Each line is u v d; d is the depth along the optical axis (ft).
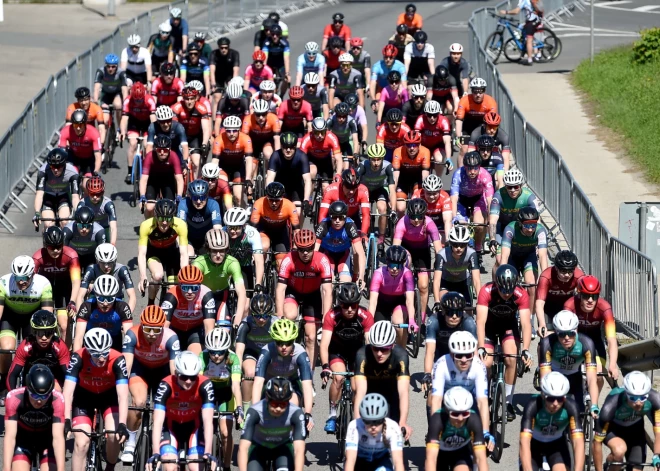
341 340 115.65
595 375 112.57
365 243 159.43
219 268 131.75
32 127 223.30
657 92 269.44
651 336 141.49
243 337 117.70
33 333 113.09
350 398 111.14
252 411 98.32
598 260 161.38
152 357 113.19
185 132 195.62
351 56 239.91
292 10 418.72
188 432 105.50
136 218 198.59
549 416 100.89
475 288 137.69
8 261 177.99
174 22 279.69
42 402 100.01
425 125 195.00
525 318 120.78
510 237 144.56
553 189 190.80
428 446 97.19
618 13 412.57
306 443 123.75
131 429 113.19
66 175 171.53
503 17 328.90
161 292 145.18
